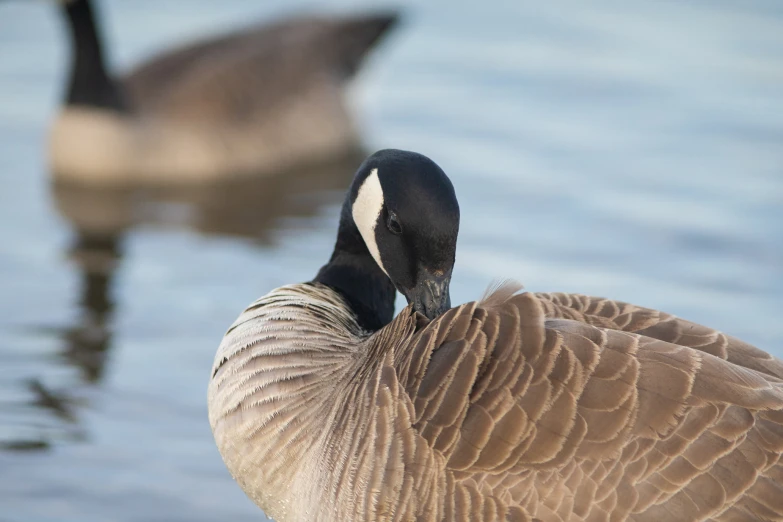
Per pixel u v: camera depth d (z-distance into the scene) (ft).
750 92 69.26
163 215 58.70
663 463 25.57
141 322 46.06
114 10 82.02
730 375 26.32
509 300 27.71
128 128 64.18
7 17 78.48
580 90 70.44
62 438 38.40
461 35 79.15
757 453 25.52
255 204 61.16
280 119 68.44
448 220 30.17
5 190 60.54
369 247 32.14
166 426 39.34
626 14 82.33
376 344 29.07
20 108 68.44
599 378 26.30
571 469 25.81
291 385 28.63
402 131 66.18
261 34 74.33
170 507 35.09
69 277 50.01
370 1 86.43
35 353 43.42
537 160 61.77
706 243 52.49
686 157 61.67
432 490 26.50
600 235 53.42
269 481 28.50
